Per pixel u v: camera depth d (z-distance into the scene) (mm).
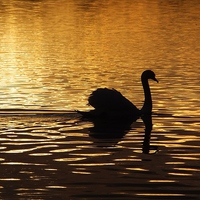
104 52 34875
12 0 67375
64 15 53625
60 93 23750
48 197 12180
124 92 24234
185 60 32000
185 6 61531
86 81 26391
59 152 15484
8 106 21281
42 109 20875
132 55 33781
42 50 35594
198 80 26391
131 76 27594
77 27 45906
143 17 52438
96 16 53094
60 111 20672
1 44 37875
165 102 22172
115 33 42938
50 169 14016
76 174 13656
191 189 12680
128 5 62562
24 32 43250
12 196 12227
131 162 14641
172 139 17000
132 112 20281
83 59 32500
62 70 29188
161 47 36625
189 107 21281
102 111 20078
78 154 15328
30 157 15000
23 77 27266
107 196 12266
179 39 40031
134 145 16328
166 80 26500
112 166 14281
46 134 17469
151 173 13742
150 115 20219
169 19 51000
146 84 21031
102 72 28656
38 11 56625
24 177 13406
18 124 18797
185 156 15180
